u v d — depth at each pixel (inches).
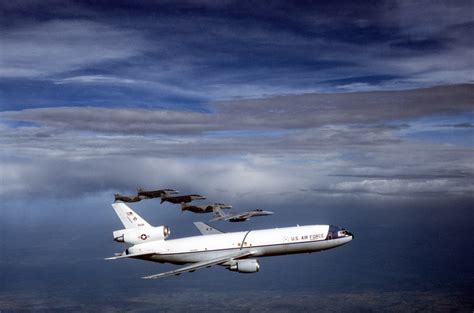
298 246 4778.5
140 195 7249.0
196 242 4933.6
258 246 4781.0
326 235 4817.9
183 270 4394.7
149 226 5123.0
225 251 4822.8
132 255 4982.8
